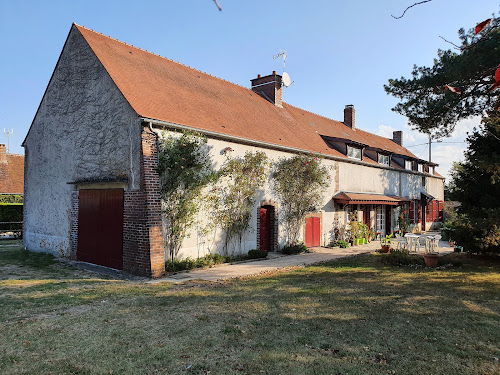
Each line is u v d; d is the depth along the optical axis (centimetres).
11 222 2048
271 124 1585
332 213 1738
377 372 396
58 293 720
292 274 975
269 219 1413
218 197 1149
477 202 1277
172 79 1346
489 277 952
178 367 400
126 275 946
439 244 1816
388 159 2284
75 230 1193
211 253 1130
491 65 902
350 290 780
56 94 1296
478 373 396
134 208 958
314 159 1503
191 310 609
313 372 393
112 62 1144
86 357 421
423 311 628
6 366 394
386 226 2234
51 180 1316
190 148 1006
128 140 984
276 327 533
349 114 2625
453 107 1102
